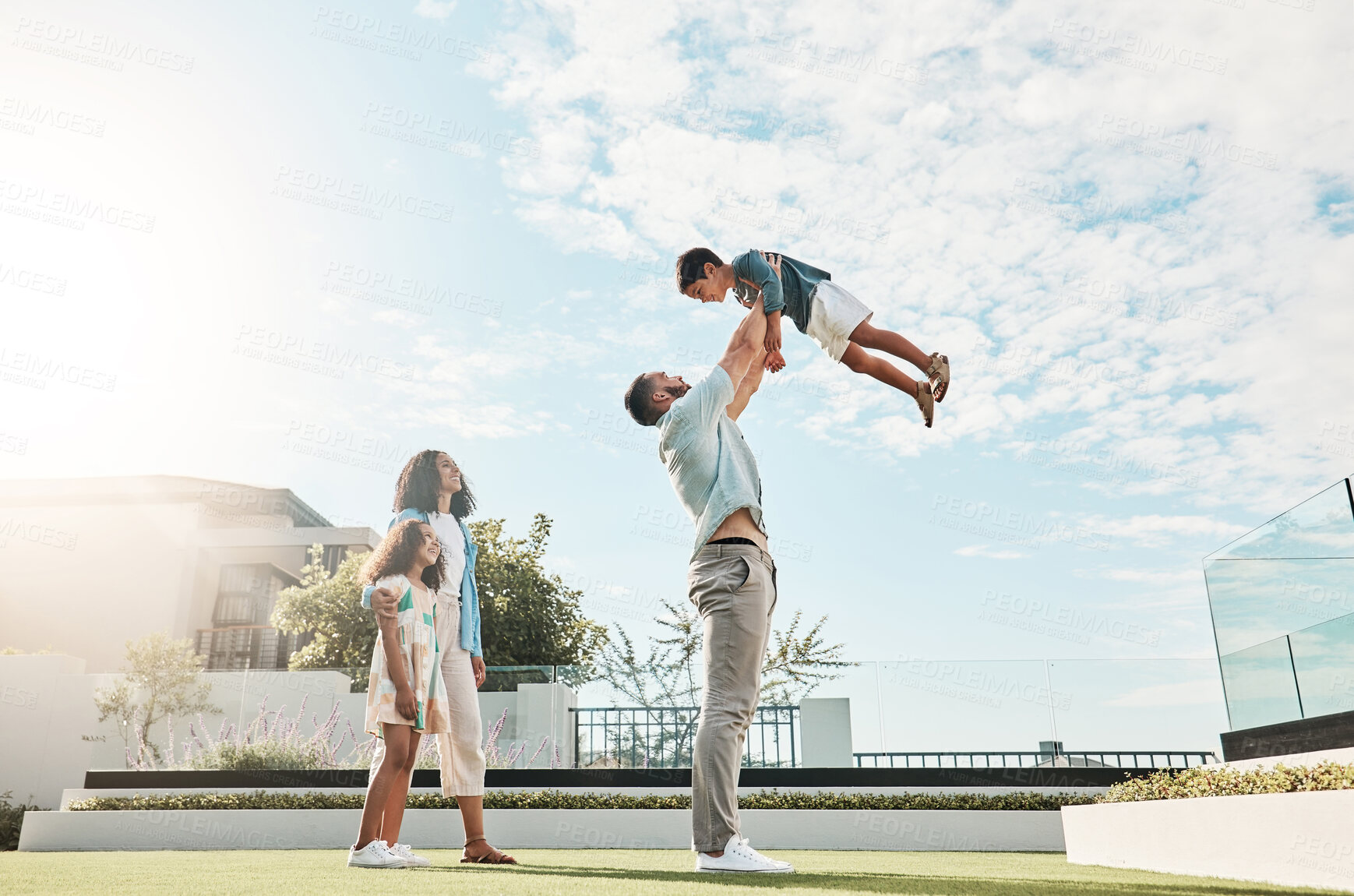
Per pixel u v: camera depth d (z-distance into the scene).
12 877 2.62
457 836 6.59
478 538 16.23
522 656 15.21
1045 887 2.09
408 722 3.02
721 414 2.79
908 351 3.21
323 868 2.98
